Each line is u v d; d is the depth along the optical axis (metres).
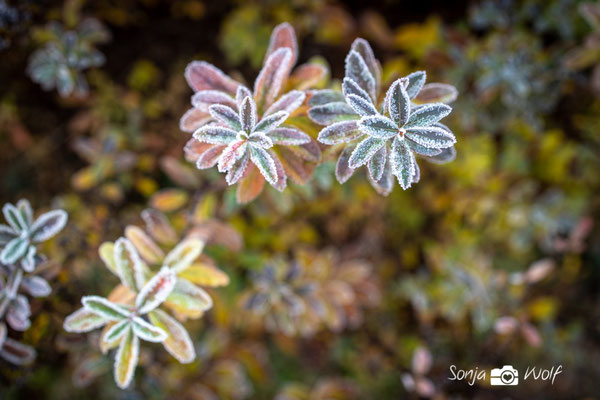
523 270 0.64
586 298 0.64
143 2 0.64
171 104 0.61
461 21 0.62
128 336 0.40
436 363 0.53
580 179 0.62
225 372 0.54
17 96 0.61
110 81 0.62
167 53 0.65
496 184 0.60
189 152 0.40
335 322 0.51
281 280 0.50
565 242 0.58
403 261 0.64
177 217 0.50
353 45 0.39
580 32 0.54
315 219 0.62
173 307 0.41
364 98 0.38
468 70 0.54
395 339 0.60
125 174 0.56
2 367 0.45
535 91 0.53
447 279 0.56
